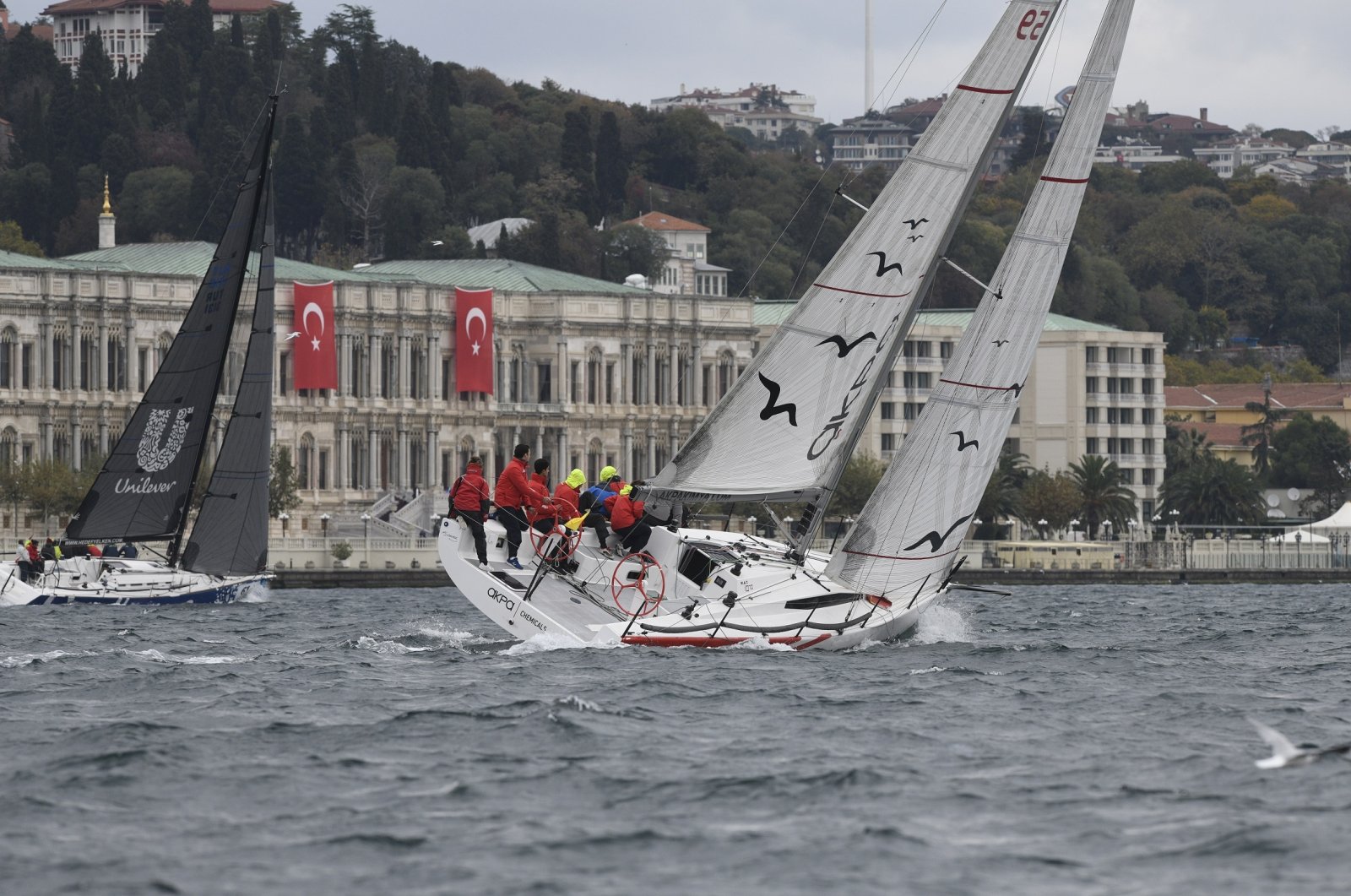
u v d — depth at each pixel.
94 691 174.00
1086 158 192.38
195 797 126.69
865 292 189.88
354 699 167.00
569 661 185.88
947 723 154.75
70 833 117.38
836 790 128.38
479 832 117.38
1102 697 170.38
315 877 108.00
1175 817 121.06
